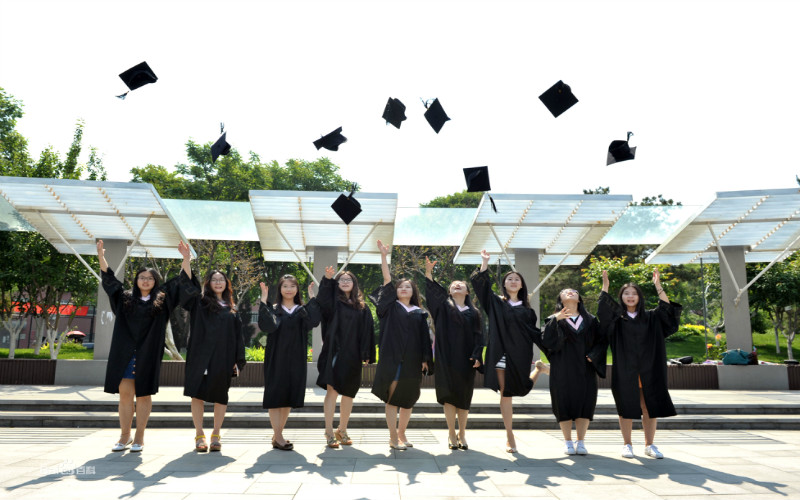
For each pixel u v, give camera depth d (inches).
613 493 135.6
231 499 126.1
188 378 195.5
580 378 195.5
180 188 1059.9
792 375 416.2
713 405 299.7
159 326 197.0
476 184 233.6
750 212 389.1
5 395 322.3
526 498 130.0
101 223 402.0
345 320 210.4
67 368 404.2
